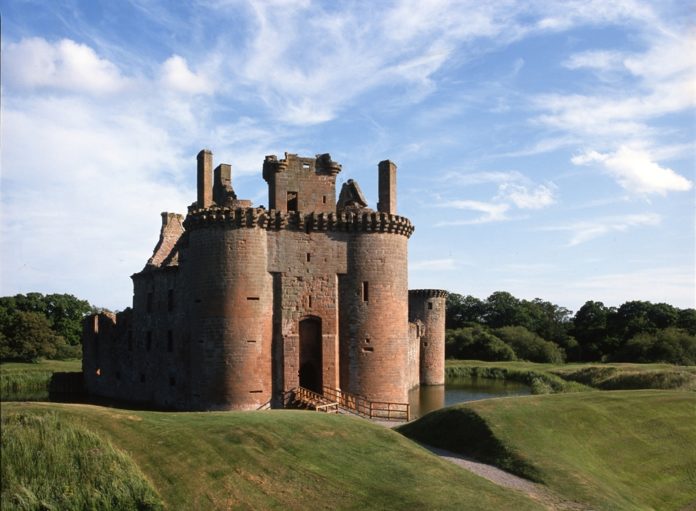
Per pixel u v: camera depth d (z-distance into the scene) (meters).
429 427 33.34
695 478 30.06
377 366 43.72
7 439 19.89
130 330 58.94
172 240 60.44
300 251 43.56
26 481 18.70
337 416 30.23
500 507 21.41
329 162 45.97
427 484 22.86
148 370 55.09
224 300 40.88
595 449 30.91
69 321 127.12
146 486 19.70
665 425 35.09
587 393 40.12
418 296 78.81
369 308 44.09
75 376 70.50
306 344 44.78
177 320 50.34
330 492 21.38
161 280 53.34
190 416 26.28
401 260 45.84
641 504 25.84
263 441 24.17
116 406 53.88
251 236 41.62
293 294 43.03
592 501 23.70
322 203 45.75
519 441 29.41
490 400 36.12
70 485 18.97
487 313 155.25
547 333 131.62
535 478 25.80
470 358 112.00
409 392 68.00
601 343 117.75
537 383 68.12
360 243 44.53
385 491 21.91
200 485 20.42
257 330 41.25
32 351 104.00
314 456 23.92
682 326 112.62
